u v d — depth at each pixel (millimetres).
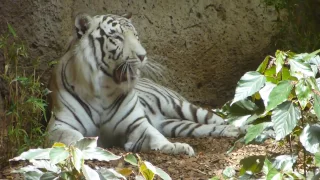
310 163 7426
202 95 14953
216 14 14969
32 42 13016
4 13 12844
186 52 14695
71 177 6336
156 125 13156
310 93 6391
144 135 11766
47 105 11336
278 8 15312
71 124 11633
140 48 11719
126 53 11641
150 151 11203
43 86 12914
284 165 6797
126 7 14031
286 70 6844
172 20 14492
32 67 12922
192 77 14828
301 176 6695
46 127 11453
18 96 11258
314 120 6895
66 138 11039
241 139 7215
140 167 6758
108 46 11648
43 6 13016
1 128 10805
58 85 11836
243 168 7215
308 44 15023
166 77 14523
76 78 11711
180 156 10852
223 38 15047
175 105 13266
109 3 13859
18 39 12906
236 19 15156
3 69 12664
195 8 14719
